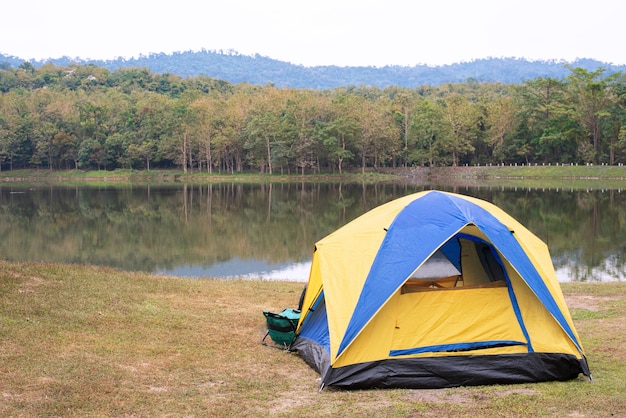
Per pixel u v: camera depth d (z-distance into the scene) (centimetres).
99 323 1007
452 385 789
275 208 4725
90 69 17500
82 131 10425
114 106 11294
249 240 2989
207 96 12788
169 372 812
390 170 9006
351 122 8525
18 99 12175
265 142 8912
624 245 2669
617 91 7606
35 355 815
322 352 847
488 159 8969
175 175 9369
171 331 1011
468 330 809
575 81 7981
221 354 911
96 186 8000
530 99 8269
